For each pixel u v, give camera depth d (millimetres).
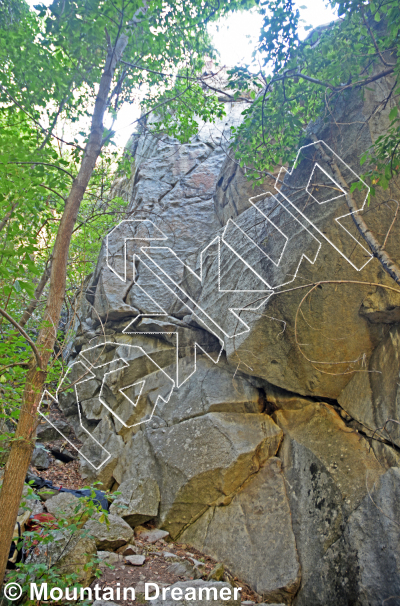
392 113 3738
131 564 4547
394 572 3855
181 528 5605
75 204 3900
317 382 5520
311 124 6113
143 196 9922
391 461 4602
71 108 5676
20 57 4863
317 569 4391
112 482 7000
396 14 3941
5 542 2951
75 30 4254
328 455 5039
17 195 3430
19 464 3092
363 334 5102
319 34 5457
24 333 3102
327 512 4648
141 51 5738
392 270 3176
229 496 5477
